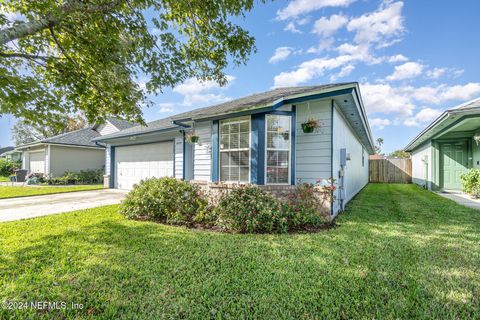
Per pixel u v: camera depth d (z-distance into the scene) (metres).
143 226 4.76
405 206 6.96
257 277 2.63
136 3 4.11
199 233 4.30
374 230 4.43
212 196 5.25
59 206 7.24
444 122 7.73
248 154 5.91
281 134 5.78
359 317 1.98
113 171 12.95
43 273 2.73
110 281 2.55
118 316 2.02
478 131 8.84
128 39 4.32
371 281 2.53
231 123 6.28
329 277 2.62
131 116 5.00
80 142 17.14
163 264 2.94
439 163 10.64
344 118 7.45
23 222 5.03
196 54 5.39
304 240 3.86
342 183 6.56
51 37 4.19
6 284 2.49
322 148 5.70
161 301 2.21
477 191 8.12
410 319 1.95
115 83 4.44
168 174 9.88
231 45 5.35
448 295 2.27
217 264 2.95
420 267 2.84
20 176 17.25
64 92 4.22
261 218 4.45
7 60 3.76
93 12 3.96
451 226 4.70
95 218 5.45
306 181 5.87
